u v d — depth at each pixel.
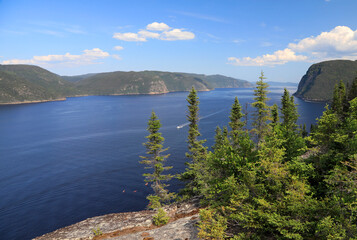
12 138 126.75
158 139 36.22
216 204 13.86
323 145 16.19
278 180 12.00
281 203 11.17
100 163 84.25
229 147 16.66
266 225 11.38
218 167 15.84
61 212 53.12
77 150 101.38
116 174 74.12
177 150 95.25
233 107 38.47
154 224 19.25
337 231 8.62
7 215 52.19
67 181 69.38
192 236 15.12
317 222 9.68
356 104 18.55
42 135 134.00
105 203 56.81
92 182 68.62
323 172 13.98
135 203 56.72
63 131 145.00
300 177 13.09
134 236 17.00
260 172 13.44
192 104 41.62
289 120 38.91
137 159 87.94
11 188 65.25
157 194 36.59
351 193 10.45
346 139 14.75
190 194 33.19
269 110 31.86
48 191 63.28
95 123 173.62
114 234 18.31
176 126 151.50
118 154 94.69
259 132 31.42
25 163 85.19
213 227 11.27
